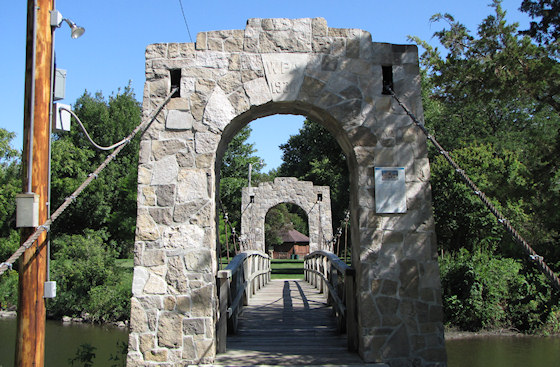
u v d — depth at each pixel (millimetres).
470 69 8977
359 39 6715
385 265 6270
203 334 6059
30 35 4820
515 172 14977
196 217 6301
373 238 6316
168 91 6559
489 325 13680
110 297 17875
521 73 8719
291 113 7309
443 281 13906
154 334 6059
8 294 20500
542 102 9305
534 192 10242
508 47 8797
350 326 6559
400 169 6453
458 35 9438
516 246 11984
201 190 6355
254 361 6020
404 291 6227
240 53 6617
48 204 4742
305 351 6484
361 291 6211
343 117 6527
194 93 6539
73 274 18734
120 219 25891
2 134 31969
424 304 6219
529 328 13398
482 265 13680
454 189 14805
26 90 4762
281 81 6562
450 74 9227
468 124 28422
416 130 6555
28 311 4516
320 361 6023
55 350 13359
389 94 6648
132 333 6059
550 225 10273
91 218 32969
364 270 6250
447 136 26609
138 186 6363
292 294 12133
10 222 27812
